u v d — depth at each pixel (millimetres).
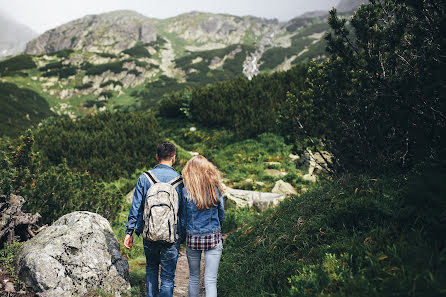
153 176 3227
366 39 4324
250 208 10008
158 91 128500
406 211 3074
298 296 2705
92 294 3320
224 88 23125
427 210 2783
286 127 6512
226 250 5359
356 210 3549
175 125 23031
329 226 3650
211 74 145125
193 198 3057
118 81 139125
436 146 3393
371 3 4457
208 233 3064
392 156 4520
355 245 2963
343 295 2369
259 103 20656
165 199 2984
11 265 3389
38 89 125250
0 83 106938
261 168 14391
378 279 2414
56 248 3350
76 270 3350
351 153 5383
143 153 15797
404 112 3748
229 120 20734
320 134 6105
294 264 3348
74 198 6785
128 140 16125
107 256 3777
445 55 3131
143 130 17438
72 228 3697
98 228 3971
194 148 18922
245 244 5102
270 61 142875
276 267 3535
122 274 3832
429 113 3602
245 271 3959
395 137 4348
